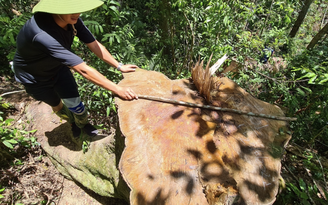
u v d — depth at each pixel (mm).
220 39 3100
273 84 3117
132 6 4332
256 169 1404
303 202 1784
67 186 2387
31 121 2945
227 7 2715
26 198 2191
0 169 2322
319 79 1937
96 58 2783
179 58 3809
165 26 3689
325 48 3861
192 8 3240
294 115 2762
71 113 2363
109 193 2150
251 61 3342
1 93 3395
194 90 1978
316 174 2320
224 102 1882
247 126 1684
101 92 2664
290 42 4047
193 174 1287
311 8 5875
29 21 1510
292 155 2559
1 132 2322
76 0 1383
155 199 1183
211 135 1513
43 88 1983
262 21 3762
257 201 1263
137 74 2066
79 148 2482
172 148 1416
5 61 3877
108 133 2744
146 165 1324
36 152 2633
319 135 2693
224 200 1146
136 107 1688
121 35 2762
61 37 1567
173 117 1631
